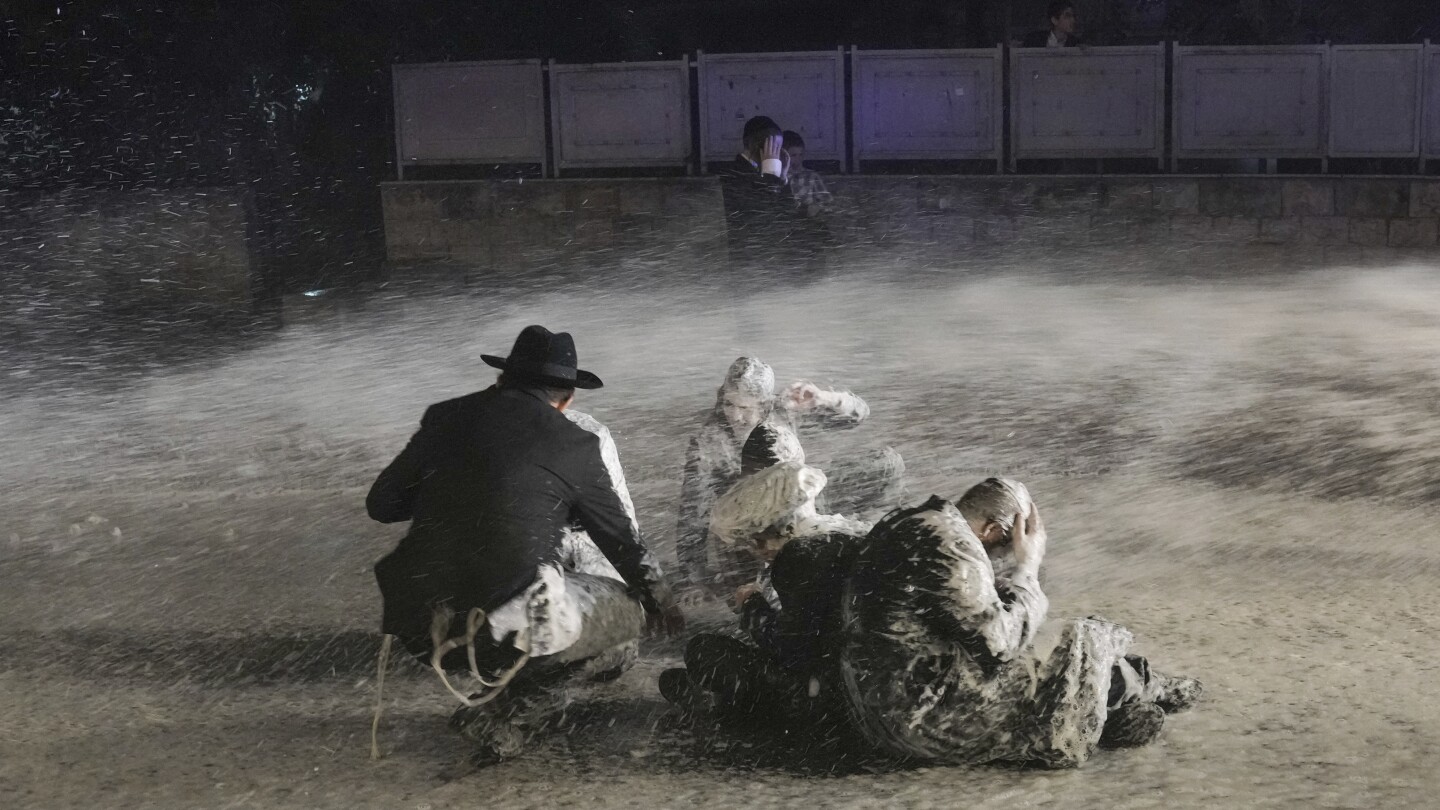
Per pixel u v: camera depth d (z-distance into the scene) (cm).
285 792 391
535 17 1634
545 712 407
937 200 1358
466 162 1462
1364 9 1534
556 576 391
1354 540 603
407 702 462
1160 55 1328
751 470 451
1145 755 381
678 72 1403
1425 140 1303
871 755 393
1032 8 1641
